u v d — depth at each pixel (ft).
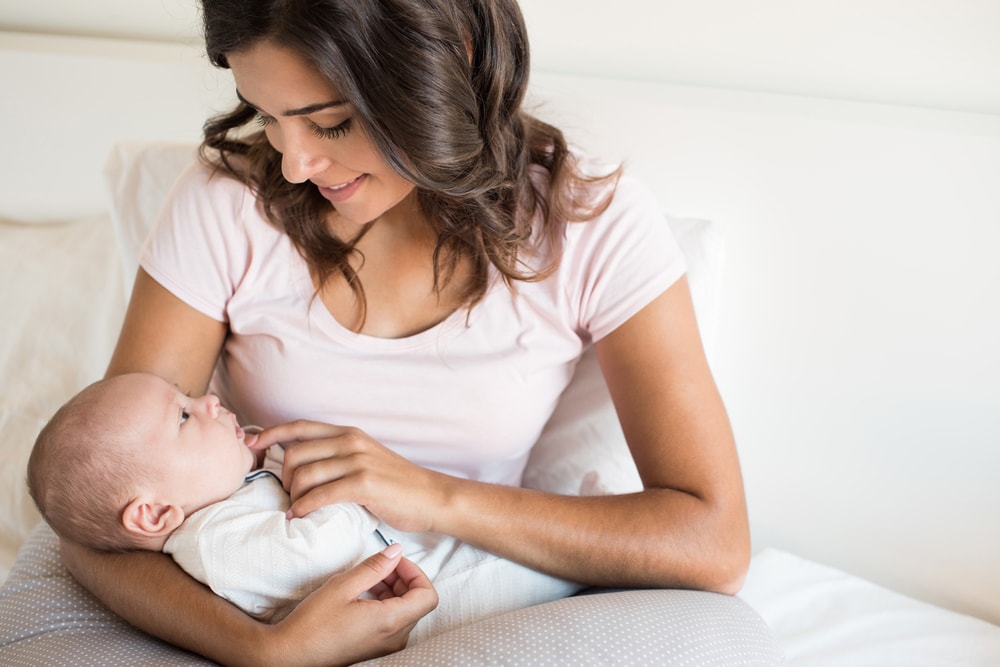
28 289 5.14
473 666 2.72
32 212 5.53
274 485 3.35
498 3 2.94
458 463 3.76
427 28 2.62
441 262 3.48
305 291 3.57
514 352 3.55
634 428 3.48
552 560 3.28
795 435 4.75
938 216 4.11
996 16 4.10
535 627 2.87
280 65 2.61
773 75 4.59
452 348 3.54
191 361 3.62
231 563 3.02
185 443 3.15
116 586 3.10
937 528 4.62
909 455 4.55
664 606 3.05
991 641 4.14
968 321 4.22
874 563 4.83
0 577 4.18
